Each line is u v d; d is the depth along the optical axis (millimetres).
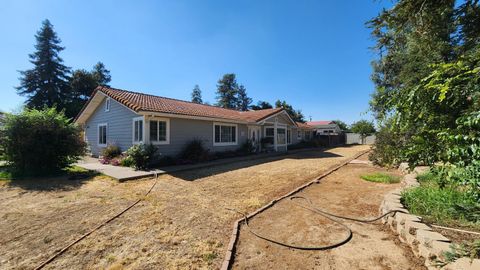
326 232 3943
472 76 1579
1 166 10203
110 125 14336
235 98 60719
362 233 3879
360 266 2947
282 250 3387
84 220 4586
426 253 2809
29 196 6316
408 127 2217
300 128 27469
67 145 9555
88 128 16625
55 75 33312
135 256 3260
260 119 18484
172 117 12539
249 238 3777
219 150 15656
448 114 1862
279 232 3979
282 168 11211
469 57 1648
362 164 12234
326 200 5785
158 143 11953
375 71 14867
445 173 1839
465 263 2164
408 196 4352
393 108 2227
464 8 3174
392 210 3969
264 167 11570
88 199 6012
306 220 4500
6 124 8680
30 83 31875
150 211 5078
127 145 12961
